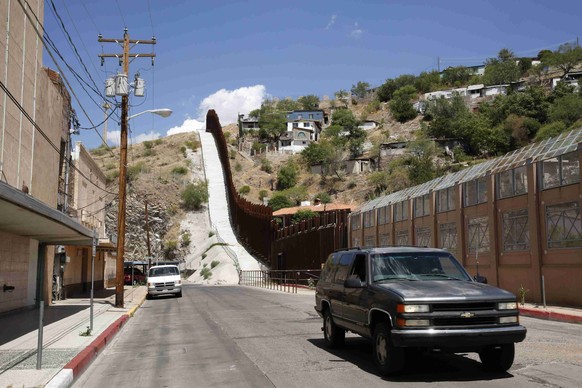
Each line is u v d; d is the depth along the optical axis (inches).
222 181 4958.2
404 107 5959.6
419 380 317.7
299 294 1398.9
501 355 327.3
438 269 372.8
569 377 320.5
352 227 1675.7
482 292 320.5
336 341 443.5
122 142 1013.2
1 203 466.3
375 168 4517.7
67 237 859.4
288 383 325.7
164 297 1381.6
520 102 4264.3
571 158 769.6
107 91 994.7
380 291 338.3
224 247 3225.9
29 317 745.6
